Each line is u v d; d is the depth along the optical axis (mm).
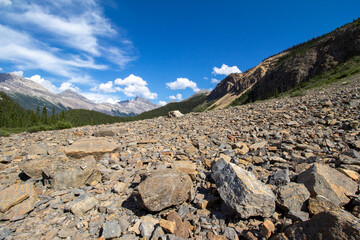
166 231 1067
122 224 1160
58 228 1195
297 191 1156
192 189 1414
